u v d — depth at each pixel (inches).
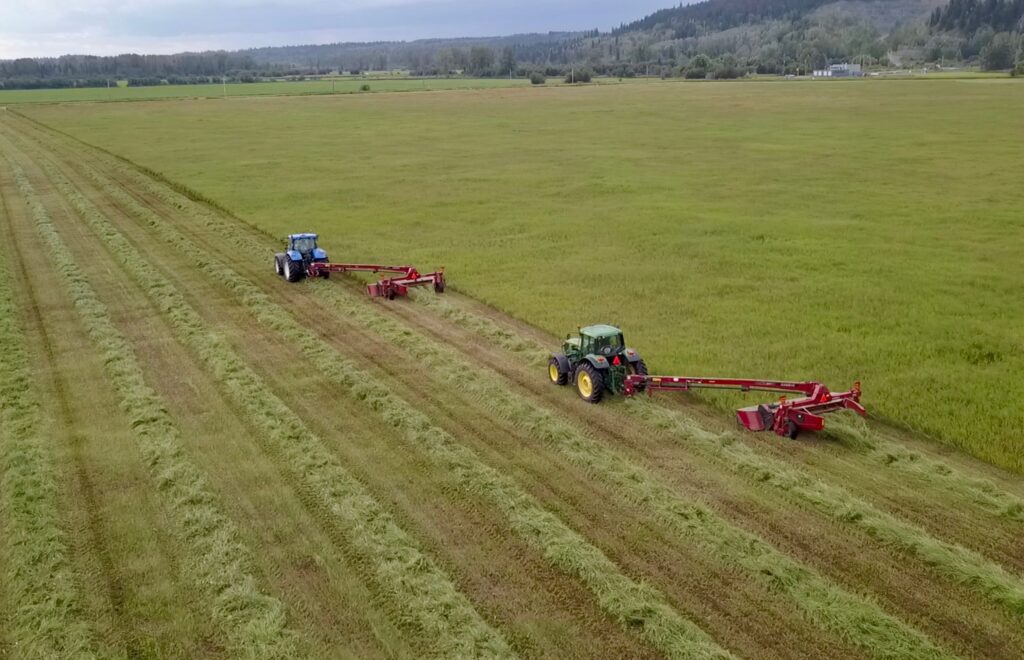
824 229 1449.3
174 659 414.0
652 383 716.0
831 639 417.4
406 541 505.4
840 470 591.5
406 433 656.4
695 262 1234.6
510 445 638.5
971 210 1587.1
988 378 754.8
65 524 533.0
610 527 520.4
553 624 433.4
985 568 463.5
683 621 426.9
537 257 1291.8
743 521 525.0
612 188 1939.0
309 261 1173.1
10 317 980.6
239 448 640.4
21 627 437.4
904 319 935.7
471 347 879.1
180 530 523.5
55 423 687.7
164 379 789.2
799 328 911.0
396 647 418.0
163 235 1466.5
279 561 492.1
